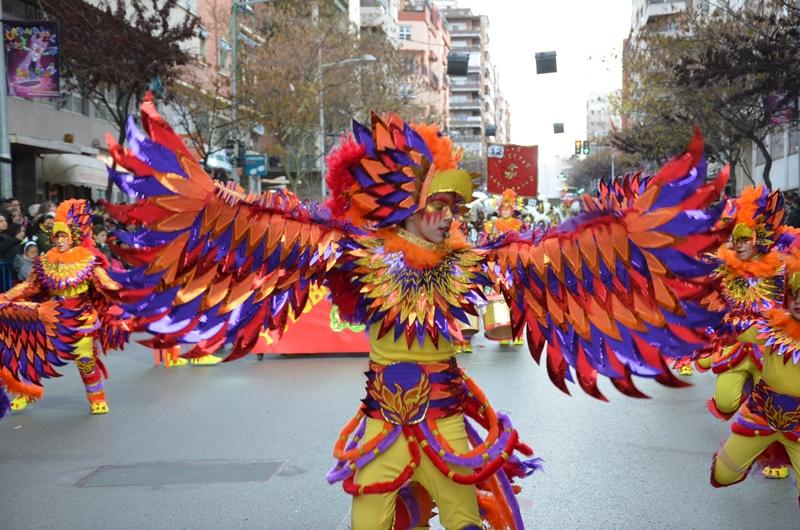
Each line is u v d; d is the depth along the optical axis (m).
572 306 3.47
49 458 6.72
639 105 33.25
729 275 5.95
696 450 6.48
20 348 7.09
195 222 3.30
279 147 34.19
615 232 3.24
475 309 3.66
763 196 5.98
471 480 3.46
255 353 11.88
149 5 29.52
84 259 7.83
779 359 4.50
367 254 3.60
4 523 5.22
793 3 24.30
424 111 49.56
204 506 5.41
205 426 7.61
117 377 10.51
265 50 33.00
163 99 23.42
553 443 6.70
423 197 3.51
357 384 9.46
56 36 16.86
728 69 23.25
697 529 4.86
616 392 8.70
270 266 3.51
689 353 3.21
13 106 22.81
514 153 27.02
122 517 5.26
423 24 101.56
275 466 6.25
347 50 37.53
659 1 72.19
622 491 5.52
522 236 3.62
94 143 27.33
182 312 3.38
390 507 3.58
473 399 3.77
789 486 5.67
